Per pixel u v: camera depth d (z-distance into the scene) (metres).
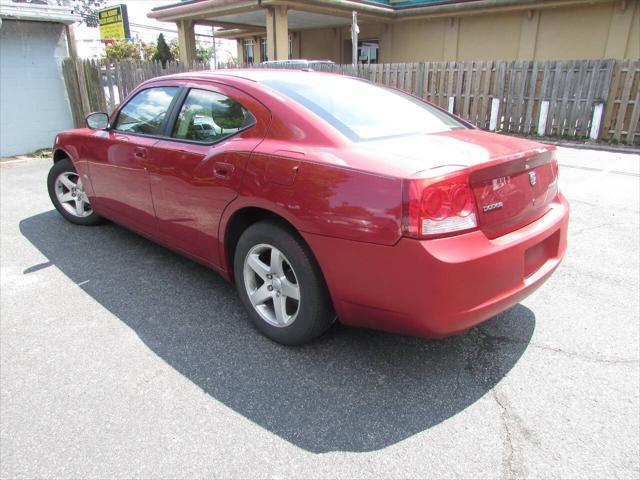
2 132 9.48
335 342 2.95
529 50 14.99
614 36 13.41
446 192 2.13
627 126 9.54
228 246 3.13
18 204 6.02
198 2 16.22
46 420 2.31
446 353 2.83
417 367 2.71
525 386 2.54
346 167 2.33
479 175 2.24
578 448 2.13
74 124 10.65
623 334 3.01
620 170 7.39
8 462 2.07
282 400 2.45
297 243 2.59
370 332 3.05
